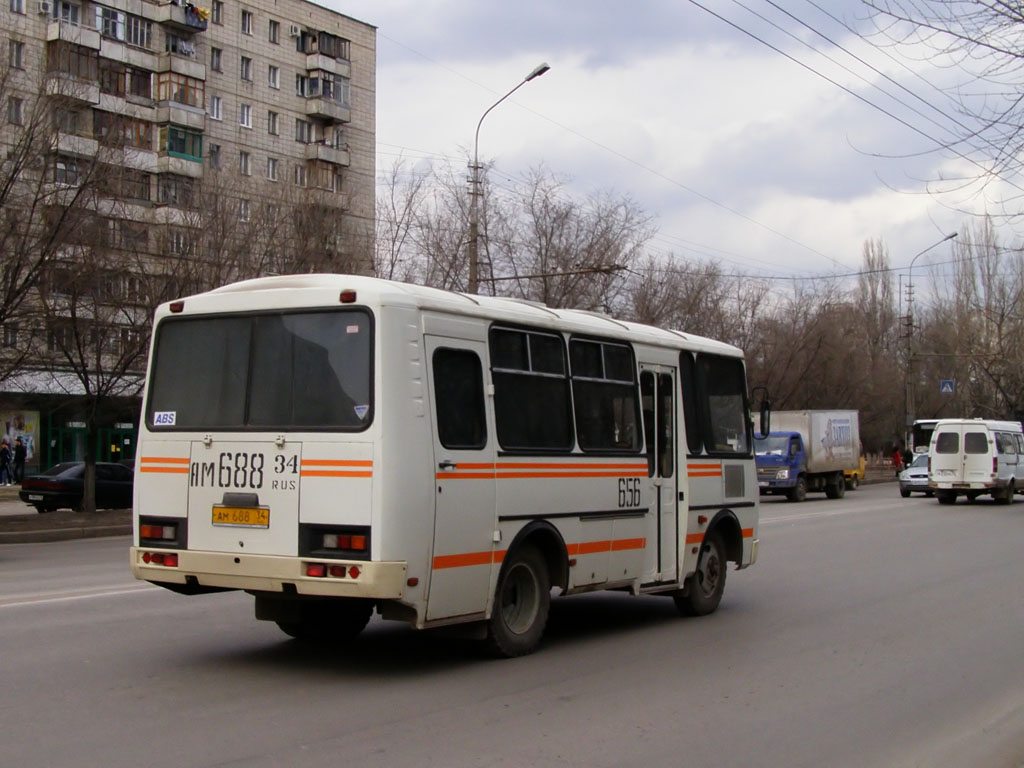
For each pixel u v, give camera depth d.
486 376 8.60
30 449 43.88
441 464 8.01
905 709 7.62
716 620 11.41
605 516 9.98
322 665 8.53
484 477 8.44
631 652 9.48
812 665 9.05
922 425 55.66
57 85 22.12
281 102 55.03
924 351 63.94
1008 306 53.69
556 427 9.43
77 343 24.23
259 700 7.30
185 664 8.45
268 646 9.27
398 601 7.67
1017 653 9.77
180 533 8.24
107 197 23.67
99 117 25.05
